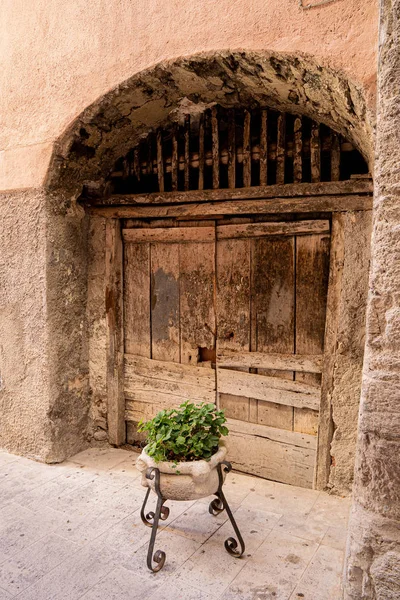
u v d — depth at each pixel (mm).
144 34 2674
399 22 1521
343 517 2723
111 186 3699
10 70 3287
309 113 2766
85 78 2939
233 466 3336
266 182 3008
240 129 3195
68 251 3479
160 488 2244
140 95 2918
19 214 3379
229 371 3275
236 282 3199
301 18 2203
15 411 3580
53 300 3377
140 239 3527
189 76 2707
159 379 3557
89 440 3770
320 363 2959
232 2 2377
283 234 3010
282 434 3141
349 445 2902
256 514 2760
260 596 2082
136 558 2350
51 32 3061
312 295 2971
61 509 2809
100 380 3748
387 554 1633
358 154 3018
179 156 3379
